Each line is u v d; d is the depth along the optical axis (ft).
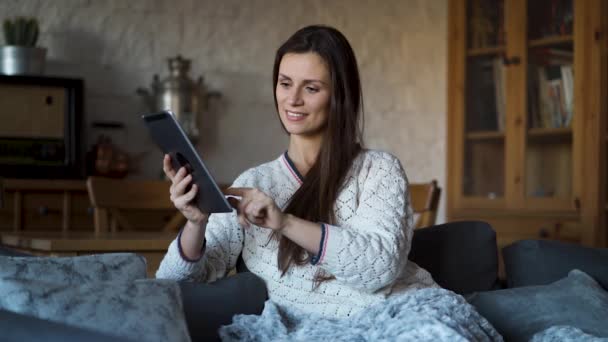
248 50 14.20
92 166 12.67
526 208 12.64
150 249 6.99
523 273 6.66
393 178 5.38
